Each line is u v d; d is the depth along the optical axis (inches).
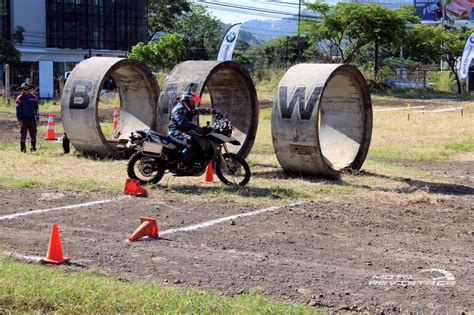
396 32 2691.9
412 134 1175.0
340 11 2689.5
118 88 942.4
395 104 2048.5
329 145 787.4
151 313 285.1
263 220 509.0
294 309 299.0
